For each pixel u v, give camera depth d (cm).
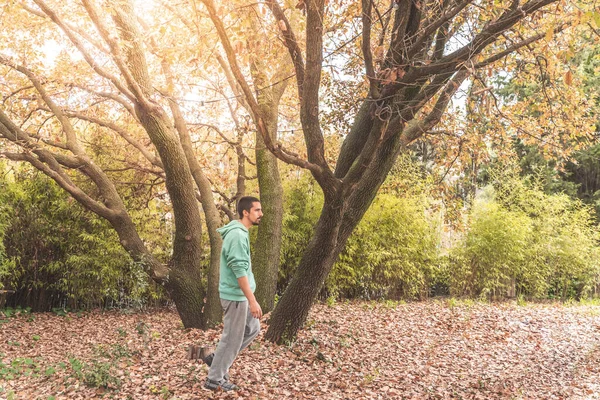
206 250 1133
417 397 524
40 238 1022
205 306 785
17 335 792
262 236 823
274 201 832
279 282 1225
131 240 783
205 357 467
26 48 915
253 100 495
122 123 1049
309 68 524
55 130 996
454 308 1132
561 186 1620
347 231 666
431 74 528
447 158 977
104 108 1024
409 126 693
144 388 462
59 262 1020
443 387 574
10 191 995
